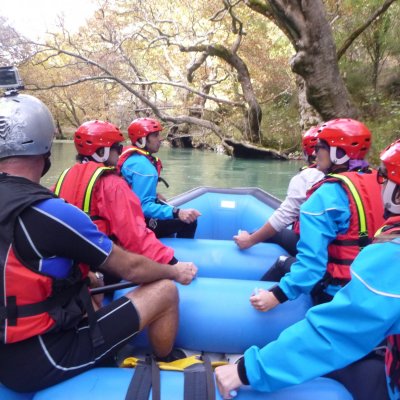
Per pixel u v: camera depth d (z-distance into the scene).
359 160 1.65
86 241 1.18
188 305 1.71
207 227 3.42
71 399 1.16
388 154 1.00
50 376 1.19
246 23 14.13
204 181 8.80
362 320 0.94
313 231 1.46
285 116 14.59
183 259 2.24
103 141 1.96
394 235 0.95
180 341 1.71
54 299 1.18
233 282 1.85
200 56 14.08
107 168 1.84
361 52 12.43
